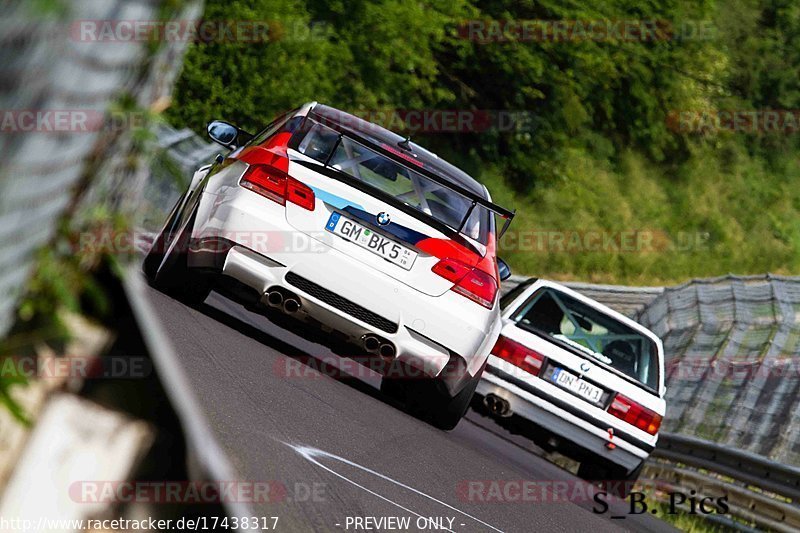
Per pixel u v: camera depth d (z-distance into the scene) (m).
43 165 4.80
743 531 31.56
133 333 5.96
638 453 29.20
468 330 20.78
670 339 68.69
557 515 20.34
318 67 65.56
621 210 121.81
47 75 4.41
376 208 20.39
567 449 29.45
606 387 28.98
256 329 24.72
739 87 159.25
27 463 5.74
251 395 17.23
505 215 20.22
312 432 16.83
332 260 20.16
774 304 62.84
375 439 18.69
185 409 5.90
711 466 35.97
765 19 167.88
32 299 5.61
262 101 60.69
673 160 138.62
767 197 150.38
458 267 20.84
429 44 95.25
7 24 3.97
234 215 20.08
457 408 22.48
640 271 117.94
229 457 12.98
